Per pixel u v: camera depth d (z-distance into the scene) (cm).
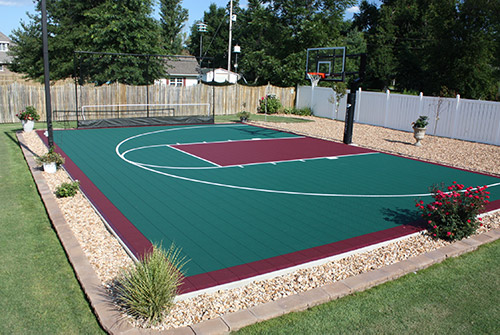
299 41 3581
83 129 1953
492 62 3694
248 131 2069
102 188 988
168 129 2048
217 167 1252
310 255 645
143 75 2919
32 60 3362
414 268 613
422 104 2103
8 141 1591
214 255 637
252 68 5125
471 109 1881
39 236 700
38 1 3444
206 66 6456
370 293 542
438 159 1506
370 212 875
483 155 1584
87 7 3105
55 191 934
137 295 448
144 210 840
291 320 472
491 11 3316
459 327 477
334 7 3766
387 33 4491
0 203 866
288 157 1454
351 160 1446
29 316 470
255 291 531
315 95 2883
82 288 527
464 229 732
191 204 888
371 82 4703
